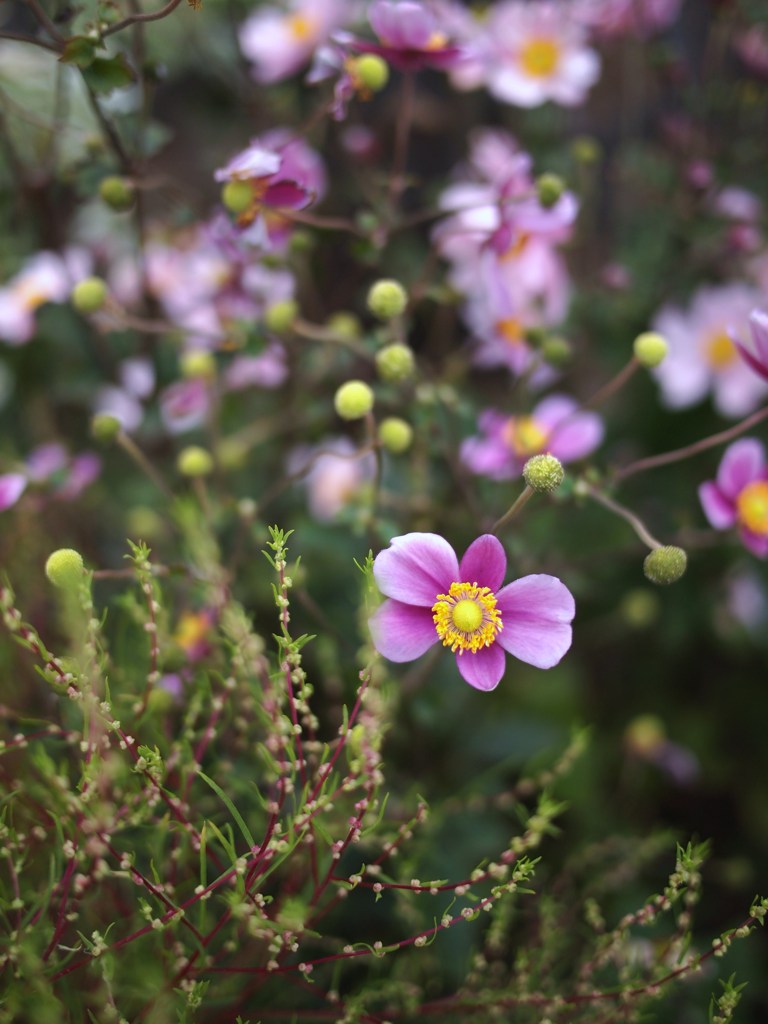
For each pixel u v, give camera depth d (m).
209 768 0.43
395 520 0.58
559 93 0.63
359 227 0.51
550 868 0.58
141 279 0.59
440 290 0.55
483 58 0.60
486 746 0.57
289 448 0.64
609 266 0.69
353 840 0.37
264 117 0.68
